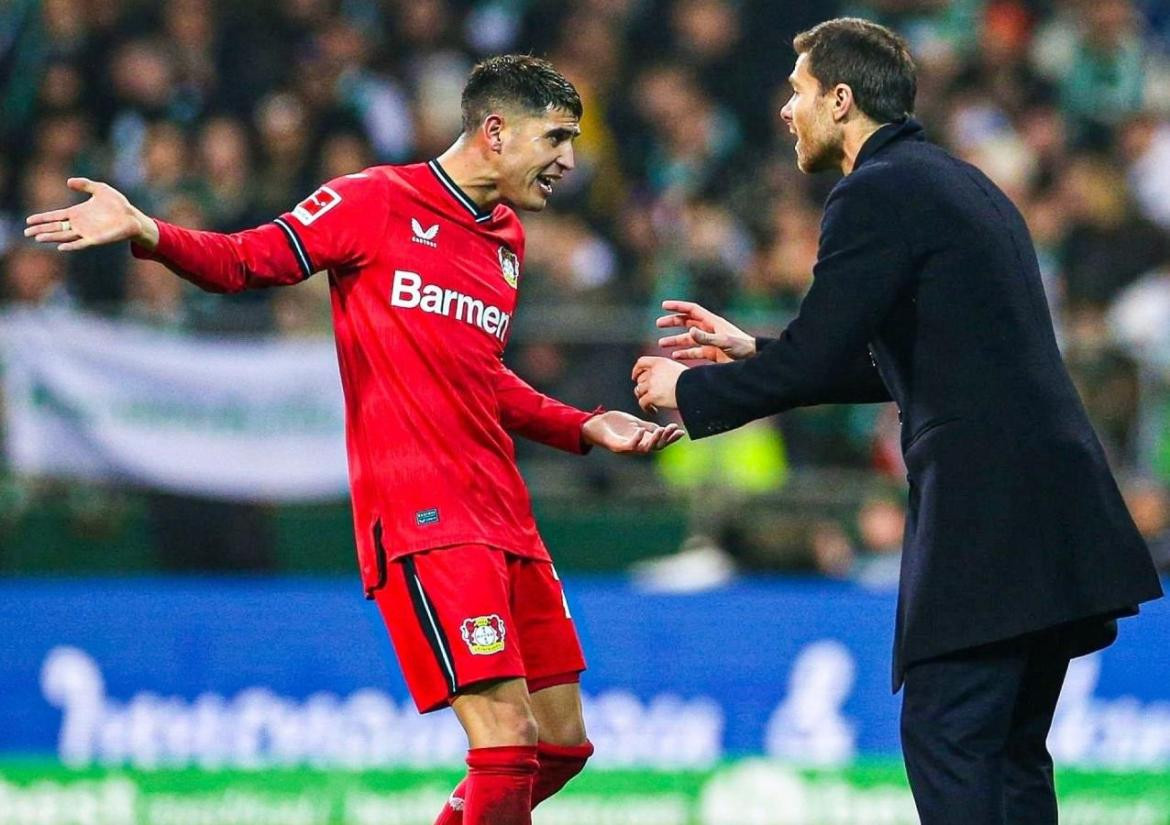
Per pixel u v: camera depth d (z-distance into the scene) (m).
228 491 31.03
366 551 16.52
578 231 37.62
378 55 39.66
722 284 35.69
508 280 17.06
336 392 31.31
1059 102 43.41
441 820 17.12
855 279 15.14
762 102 41.28
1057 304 37.19
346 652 28.53
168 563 31.34
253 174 36.00
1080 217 39.81
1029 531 14.96
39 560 30.97
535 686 17.02
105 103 37.03
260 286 15.83
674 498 32.78
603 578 32.41
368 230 16.19
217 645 28.44
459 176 16.67
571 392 32.16
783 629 29.20
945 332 15.20
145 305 32.38
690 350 17.78
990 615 14.83
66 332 30.64
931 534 15.10
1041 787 16.27
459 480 16.30
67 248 14.48
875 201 15.27
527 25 41.66
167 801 27.95
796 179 39.28
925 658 14.99
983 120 41.75
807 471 33.16
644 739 28.67
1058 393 15.35
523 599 16.91
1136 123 42.22
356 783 28.09
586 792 28.42
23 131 36.56
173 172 35.31
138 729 28.11
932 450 15.22
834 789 28.67
